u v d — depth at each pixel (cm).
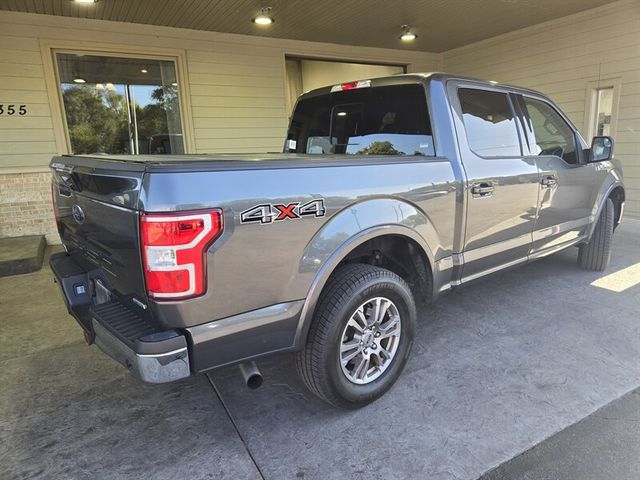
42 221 663
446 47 959
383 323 248
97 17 648
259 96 813
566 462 198
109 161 198
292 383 270
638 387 253
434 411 237
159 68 729
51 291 455
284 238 192
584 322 338
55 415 245
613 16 707
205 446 217
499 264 322
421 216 251
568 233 389
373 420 232
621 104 721
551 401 242
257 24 713
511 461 199
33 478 198
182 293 167
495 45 886
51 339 343
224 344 185
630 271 457
